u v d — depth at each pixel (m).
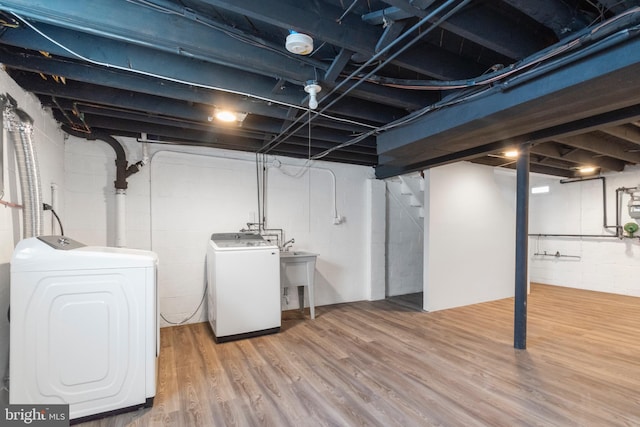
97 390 1.99
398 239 5.65
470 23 1.59
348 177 5.08
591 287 5.92
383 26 1.73
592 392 2.31
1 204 1.87
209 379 2.52
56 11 1.44
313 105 2.09
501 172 5.32
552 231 6.50
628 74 1.63
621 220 5.55
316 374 2.61
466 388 2.38
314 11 1.55
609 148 3.95
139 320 2.10
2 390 1.87
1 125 1.87
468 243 4.89
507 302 5.04
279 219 4.50
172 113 2.68
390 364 2.79
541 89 1.93
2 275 1.88
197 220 3.95
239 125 3.10
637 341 3.33
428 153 3.45
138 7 1.56
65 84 2.29
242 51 1.80
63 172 3.22
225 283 3.32
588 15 1.57
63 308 1.91
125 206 3.55
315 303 4.79
